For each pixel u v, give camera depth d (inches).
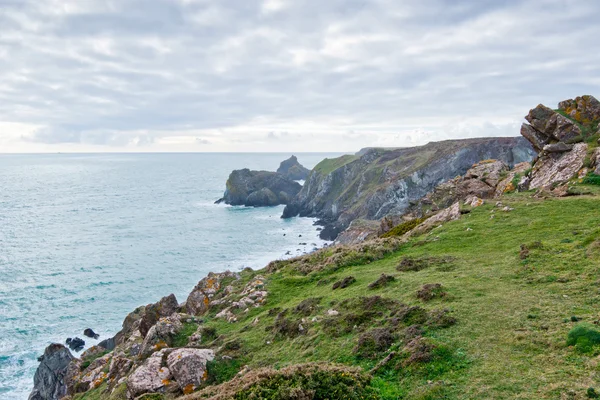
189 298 1385.3
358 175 6378.0
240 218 5797.2
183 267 3339.1
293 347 725.3
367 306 765.9
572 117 1652.3
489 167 2164.1
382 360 561.6
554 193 1328.7
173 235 4547.2
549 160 1593.3
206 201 7559.1
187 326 983.6
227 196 7268.7
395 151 6747.1
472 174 2145.7
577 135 1568.7
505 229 1085.1
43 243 4133.9
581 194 1242.0
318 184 6909.5
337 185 6673.2
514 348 509.0
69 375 1454.2
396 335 620.4
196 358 716.0
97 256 3663.9
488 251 966.4
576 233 903.1
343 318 753.6
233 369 714.8
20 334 2202.3
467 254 981.2
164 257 3639.3
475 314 617.3
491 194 1814.7
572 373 429.4
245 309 1084.5
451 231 1200.2
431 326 609.3
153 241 4254.4
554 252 817.5
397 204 4899.1
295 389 451.8
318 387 471.5
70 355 1844.2
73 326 2297.0
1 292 2768.2
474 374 471.5
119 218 5629.9
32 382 1819.6
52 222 5295.3
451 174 5088.6
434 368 505.7
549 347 492.1
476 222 1217.4
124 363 1031.6
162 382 689.6
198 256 3671.3
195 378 686.5
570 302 600.4
